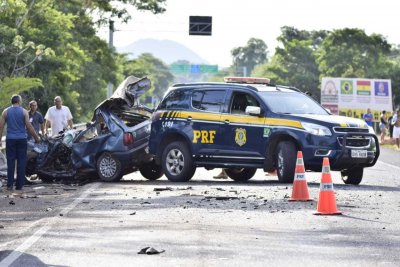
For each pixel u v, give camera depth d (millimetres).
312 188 35875
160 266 17734
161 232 22641
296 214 26812
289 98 39656
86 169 41938
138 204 29719
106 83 142750
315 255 19156
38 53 81375
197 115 40438
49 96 97688
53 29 94812
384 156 69688
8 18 91750
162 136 41188
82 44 126312
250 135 38812
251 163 38969
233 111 39562
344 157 37312
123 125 41531
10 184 37469
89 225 24078
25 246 20312
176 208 28391
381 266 17844
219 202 30219
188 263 18062
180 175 40750
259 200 30828
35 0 96312
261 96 39094
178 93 41500
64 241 21094
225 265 17875
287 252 19531
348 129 37625
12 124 37375
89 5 125688
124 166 41250
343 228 23625
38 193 35625
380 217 26109
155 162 42531
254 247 20203
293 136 37688
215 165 40062
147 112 43406
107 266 17797
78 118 114688
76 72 107438
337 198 31812
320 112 39719
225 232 22688
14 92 75562
